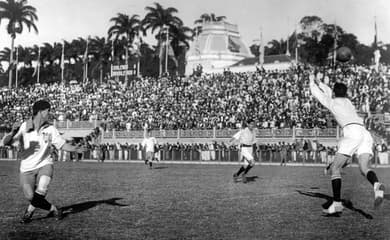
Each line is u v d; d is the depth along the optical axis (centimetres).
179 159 4325
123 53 8850
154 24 8112
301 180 1728
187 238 677
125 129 5175
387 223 780
